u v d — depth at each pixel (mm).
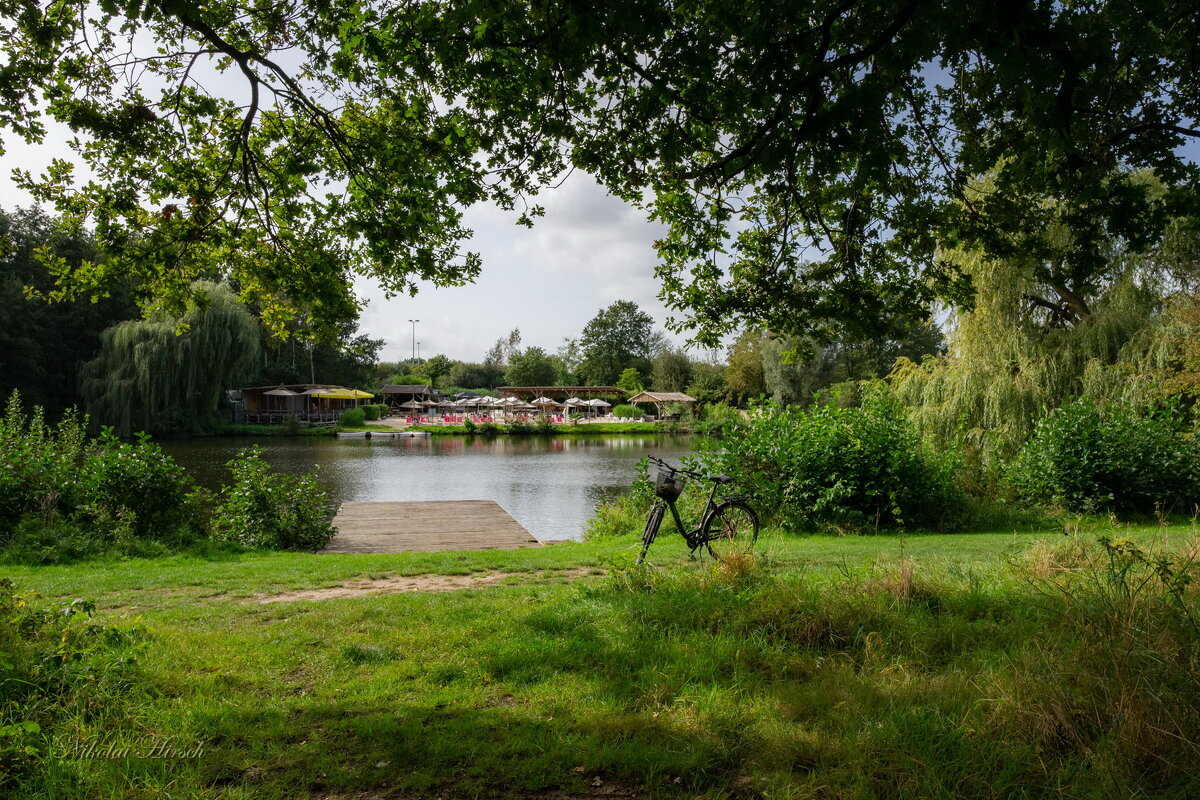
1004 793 2268
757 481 10055
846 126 4184
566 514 16250
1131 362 13695
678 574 5480
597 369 96062
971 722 2686
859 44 4594
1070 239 12914
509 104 5637
